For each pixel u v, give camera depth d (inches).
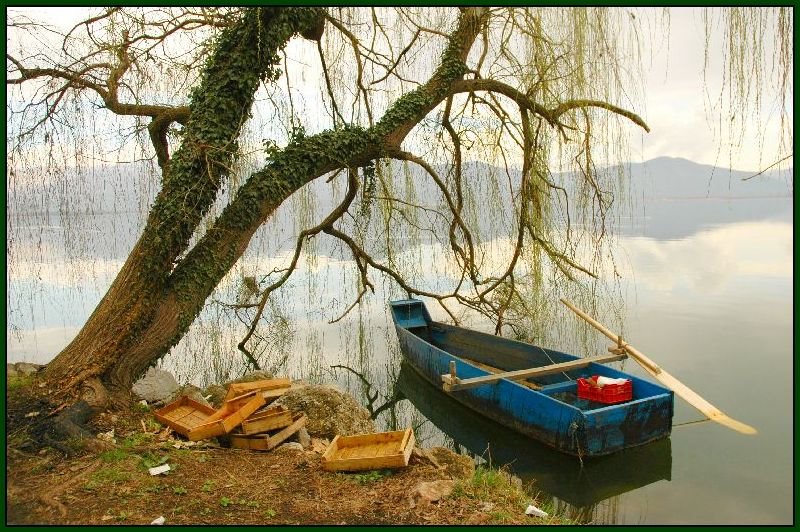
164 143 325.1
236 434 208.4
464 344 432.1
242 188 292.8
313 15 301.9
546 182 379.9
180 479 178.5
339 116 365.7
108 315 247.8
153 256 254.5
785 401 324.8
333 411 241.8
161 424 225.0
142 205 330.0
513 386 295.3
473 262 428.5
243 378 317.7
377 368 440.5
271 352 465.1
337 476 185.2
